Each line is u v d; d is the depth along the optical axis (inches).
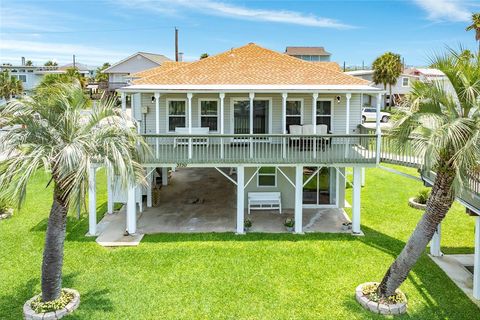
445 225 607.8
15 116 345.4
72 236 556.1
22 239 550.3
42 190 818.2
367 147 566.6
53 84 381.7
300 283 427.2
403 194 786.2
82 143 344.8
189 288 415.8
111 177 356.5
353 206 565.6
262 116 678.5
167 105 677.9
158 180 828.6
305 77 664.4
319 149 598.5
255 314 370.9
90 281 427.8
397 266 370.6
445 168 332.5
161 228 589.6
